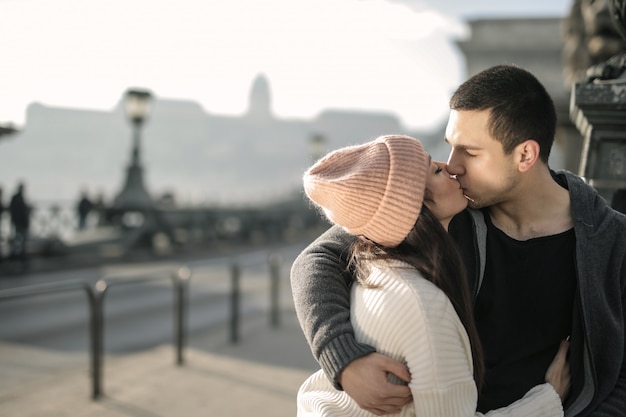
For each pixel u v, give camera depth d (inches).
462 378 57.9
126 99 720.3
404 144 61.5
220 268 595.8
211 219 905.5
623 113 88.6
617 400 65.8
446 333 57.8
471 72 987.9
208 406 196.5
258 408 194.7
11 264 542.9
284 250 835.4
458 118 68.0
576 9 265.0
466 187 69.4
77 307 383.6
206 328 329.4
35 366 246.5
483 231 72.4
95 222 818.8
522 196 70.4
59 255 629.9
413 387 56.9
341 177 60.9
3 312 364.2
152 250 737.0
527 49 951.6
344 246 68.3
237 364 253.0
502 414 62.6
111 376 233.0
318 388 67.7
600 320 65.5
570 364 67.8
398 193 59.2
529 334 70.0
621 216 69.4
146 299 421.1
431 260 60.1
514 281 70.7
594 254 66.6
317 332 60.9
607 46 187.0
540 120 66.4
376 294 60.1
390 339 58.4
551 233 70.9
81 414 187.3
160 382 225.0
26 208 551.2
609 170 92.5
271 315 369.7
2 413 186.5
